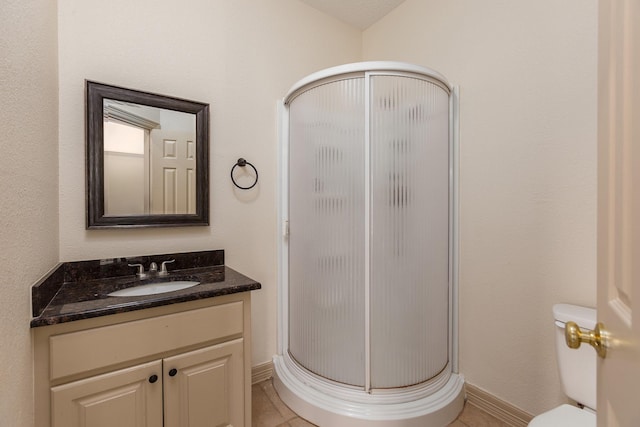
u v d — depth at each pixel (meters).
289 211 1.85
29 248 0.92
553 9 1.28
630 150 0.44
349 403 1.44
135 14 1.47
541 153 1.33
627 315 0.45
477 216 1.57
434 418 1.41
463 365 1.65
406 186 1.47
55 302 1.06
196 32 1.63
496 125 1.49
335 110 1.51
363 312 1.46
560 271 1.28
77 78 1.33
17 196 0.83
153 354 1.10
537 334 1.35
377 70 1.43
